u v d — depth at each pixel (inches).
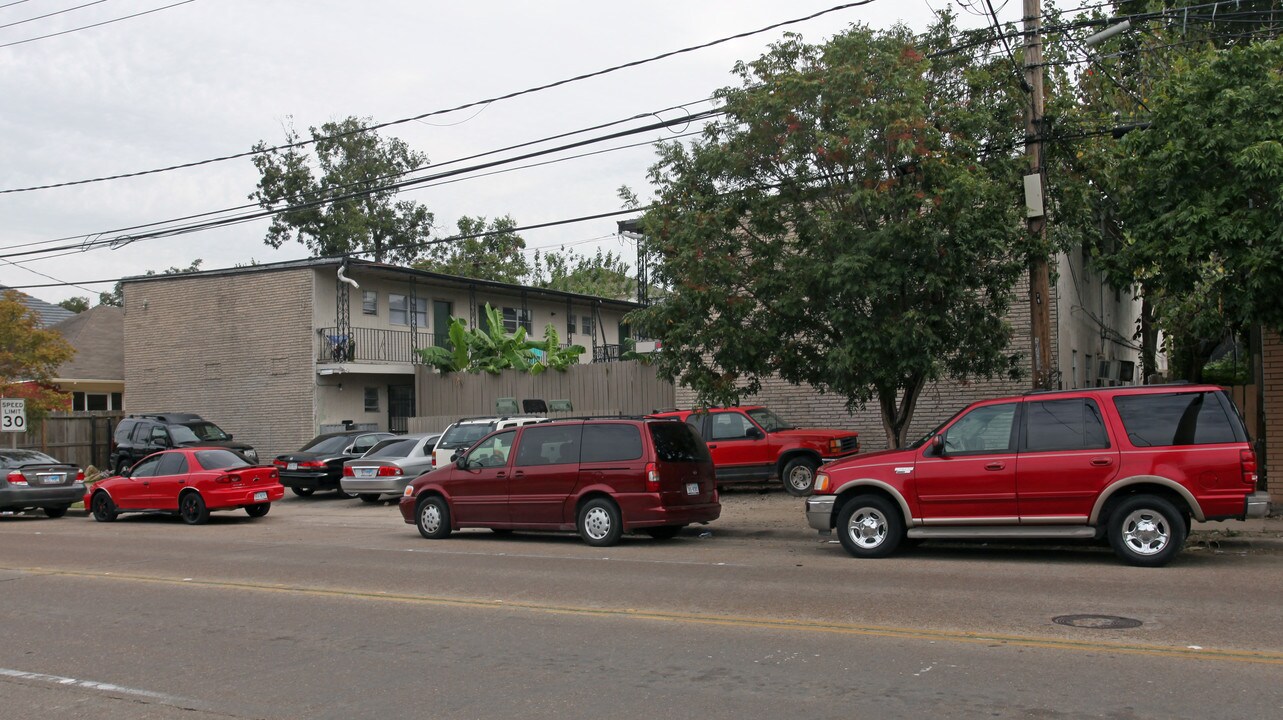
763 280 558.6
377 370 1159.6
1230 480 417.1
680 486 560.1
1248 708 226.4
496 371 1092.5
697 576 434.3
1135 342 1275.8
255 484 784.9
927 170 514.0
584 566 476.1
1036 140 545.0
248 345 1187.9
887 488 472.4
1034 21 545.3
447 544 586.6
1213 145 482.3
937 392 799.1
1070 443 443.2
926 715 227.0
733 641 306.5
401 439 891.4
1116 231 777.6
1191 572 410.0
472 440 840.9
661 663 282.7
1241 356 948.6
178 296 1240.8
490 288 1378.0
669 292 603.2
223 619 369.1
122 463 1092.5
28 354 1040.8
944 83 570.6
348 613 373.1
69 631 355.3
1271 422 572.7
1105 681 250.1
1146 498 428.8
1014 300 592.7
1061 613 331.3
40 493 823.1
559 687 261.0
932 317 526.9
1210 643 286.0
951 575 417.4
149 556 562.9
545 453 580.7
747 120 548.1
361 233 1847.9
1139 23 755.4
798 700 242.4
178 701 259.3
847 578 416.2
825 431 780.0
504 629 335.3
